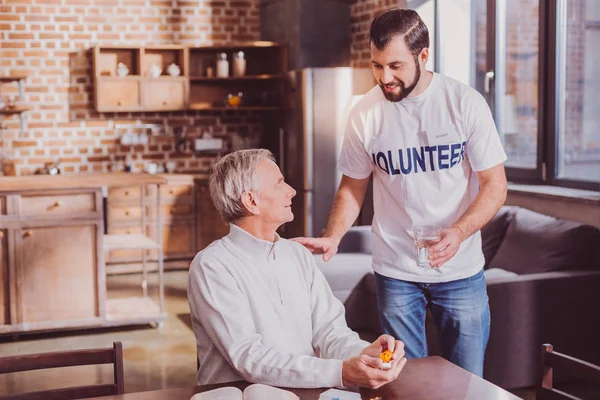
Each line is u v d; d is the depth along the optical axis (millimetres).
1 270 4910
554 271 4266
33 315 5000
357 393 1780
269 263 2133
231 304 2025
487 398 1775
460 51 6242
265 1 7879
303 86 6691
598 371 1858
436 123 2576
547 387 2002
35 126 7438
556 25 5152
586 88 5086
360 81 6770
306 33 7332
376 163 2703
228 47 7574
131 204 7238
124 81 7383
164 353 4785
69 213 5008
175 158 7863
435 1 6324
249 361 1938
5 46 7309
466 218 2455
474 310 2676
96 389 2041
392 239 2713
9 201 4871
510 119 5785
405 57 2453
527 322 4012
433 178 2621
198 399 1694
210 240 7516
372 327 5043
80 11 7469
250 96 7977
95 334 5219
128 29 7629
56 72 7457
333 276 5016
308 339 2180
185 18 7809
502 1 5730
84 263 5082
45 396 2010
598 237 4344
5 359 1982
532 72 5512
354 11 7410
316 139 6715
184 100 7570
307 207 6730
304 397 1818
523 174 5543
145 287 5891
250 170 2113
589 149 5090
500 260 4695
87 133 7586
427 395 1799
